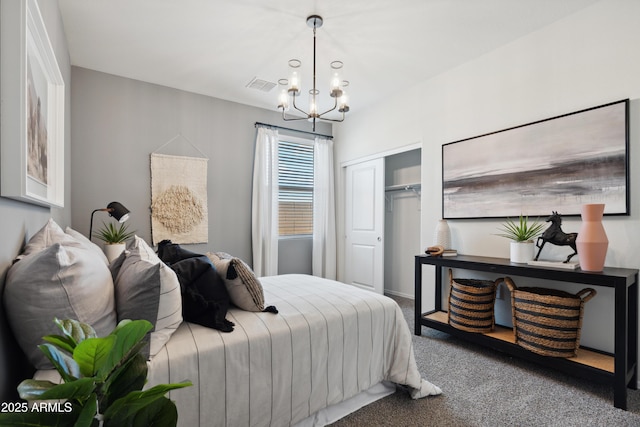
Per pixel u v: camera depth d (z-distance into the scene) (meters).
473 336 2.57
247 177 4.20
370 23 2.46
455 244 3.17
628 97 2.10
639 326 2.04
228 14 2.35
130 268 1.32
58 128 1.90
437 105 3.36
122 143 3.37
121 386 0.66
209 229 3.91
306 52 2.89
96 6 2.24
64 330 0.66
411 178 4.44
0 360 0.90
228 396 1.32
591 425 1.64
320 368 1.60
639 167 2.06
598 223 2.02
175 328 1.34
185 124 3.75
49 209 1.81
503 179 2.76
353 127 4.54
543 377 2.14
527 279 2.66
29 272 0.95
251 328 1.47
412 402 1.85
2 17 1.00
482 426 1.63
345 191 4.82
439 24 2.48
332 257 4.76
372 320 1.83
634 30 2.08
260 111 4.32
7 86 1.00
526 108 2.63
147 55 2.95
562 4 2.25
